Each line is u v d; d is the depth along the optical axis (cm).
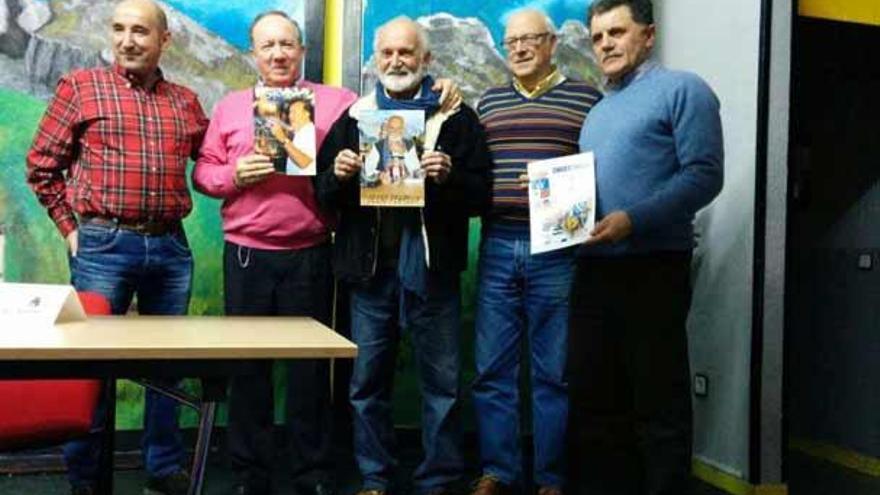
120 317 197
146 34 258
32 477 298
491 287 275
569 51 346
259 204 260
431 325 266
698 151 222
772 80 293
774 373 294
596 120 243
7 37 296
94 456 259
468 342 341
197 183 265
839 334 369
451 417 270
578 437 246
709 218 320
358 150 255
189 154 274
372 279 266
